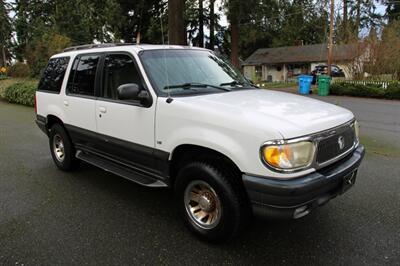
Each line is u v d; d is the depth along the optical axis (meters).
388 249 3.25
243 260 3.11
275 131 2.77
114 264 3.05
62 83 5.12
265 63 45.44
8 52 39.50
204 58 4.44
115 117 4.12
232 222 3.16
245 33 34.00
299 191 2.73
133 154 4.01
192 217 3.50
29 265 3.04
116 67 4.16
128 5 28.55
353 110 12.72
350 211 4.07
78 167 5.61
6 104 14.83
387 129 8.99
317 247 3.31
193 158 3.44
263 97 3.72
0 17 34.47
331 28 22.28
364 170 5.53
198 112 3.24
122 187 4.90
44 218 3.92
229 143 2.98
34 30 32.28
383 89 16.91
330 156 3.09
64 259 3.12
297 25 48.09
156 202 4.38
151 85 3.68
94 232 3.60
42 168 5.78
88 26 32.75
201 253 3.22
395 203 4.28
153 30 27.81
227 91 3.90
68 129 5.06
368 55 20.06
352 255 3.17
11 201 4.40
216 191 3.19
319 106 3.56
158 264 3.05
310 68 43.38
